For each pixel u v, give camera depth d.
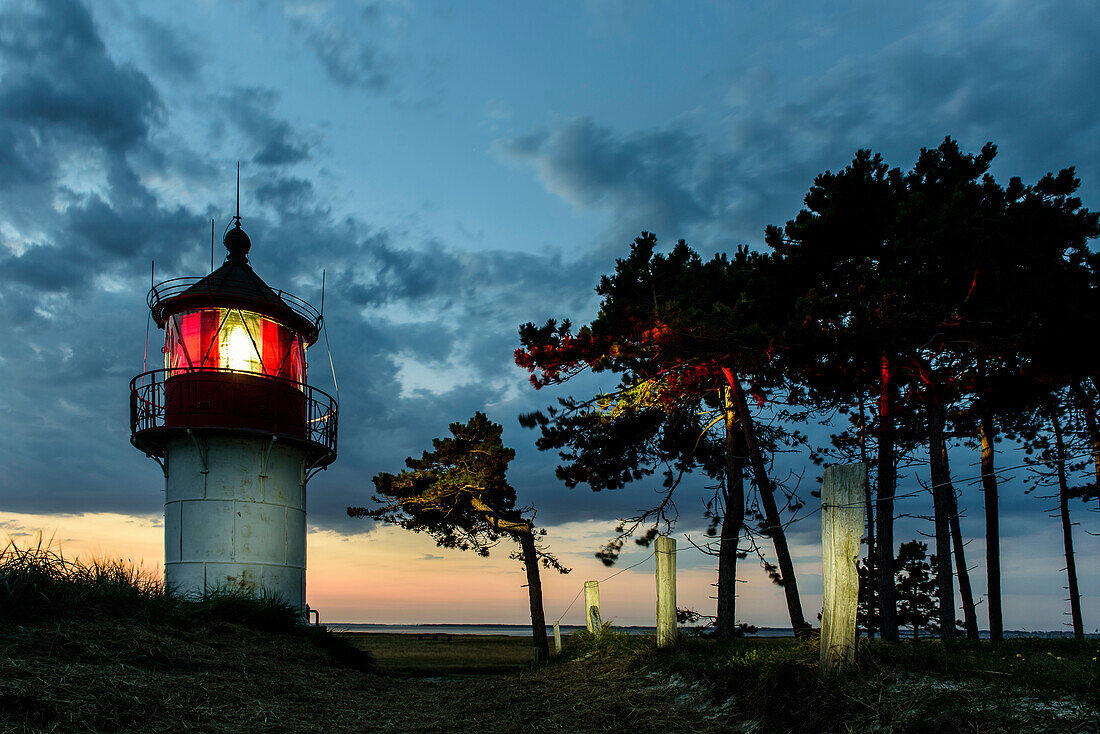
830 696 7.63
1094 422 18.25
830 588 8.27
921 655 8.23
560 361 17.83
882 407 14.92
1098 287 15.73
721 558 17.55
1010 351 14.48
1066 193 16.44
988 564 18.22
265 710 9.91
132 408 20.39
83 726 7.62
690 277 17.08
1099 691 6.45
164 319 21.38
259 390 20.52
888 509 14.52
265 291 21.48
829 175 17.19
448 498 26.27
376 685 14.39
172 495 20.28
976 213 13.49
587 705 10.14
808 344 14.59
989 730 6.25
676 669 10.77
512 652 41.81
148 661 10.97
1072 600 19.69
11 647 9.62
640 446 19.92
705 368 17.16
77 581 12.99
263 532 20.44
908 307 13.55
